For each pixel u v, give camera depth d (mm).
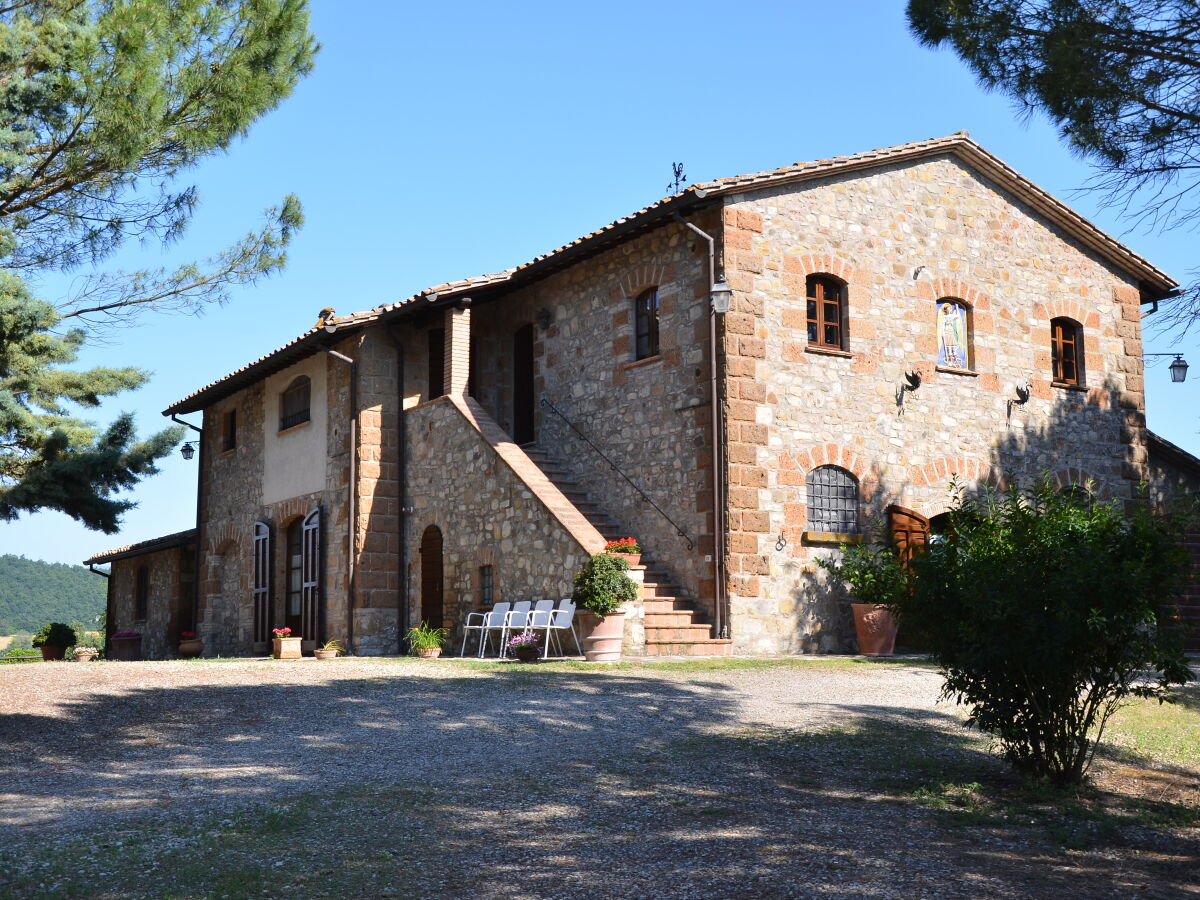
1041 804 6676
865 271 15836
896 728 8727
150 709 9250
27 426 20188
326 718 8938
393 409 18031
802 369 14984
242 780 6781
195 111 11633
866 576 14367
